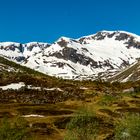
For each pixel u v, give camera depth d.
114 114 175.12
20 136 84.50
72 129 97.12
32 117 161.38
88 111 100.88
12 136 83.38
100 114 164.25
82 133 95.88
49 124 143.88
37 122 144.62
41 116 166.25
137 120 93.38
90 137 96.00
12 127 85.19
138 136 91.38
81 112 100.19
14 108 184.00
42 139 123.12
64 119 150.00
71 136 95.00
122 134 93.19
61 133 133.38
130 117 96.25
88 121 98.81
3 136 83.06
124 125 94.31
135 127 92.00
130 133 92.12
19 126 88.19
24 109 180.25
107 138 118.88
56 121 147.88
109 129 131.12
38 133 127.88
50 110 178.25
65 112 176.50
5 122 86.38
